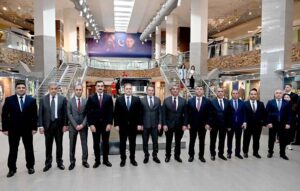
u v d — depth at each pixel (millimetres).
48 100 4824
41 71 13812
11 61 13820
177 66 18047
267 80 9219
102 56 31234
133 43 31484
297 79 8195
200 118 5402
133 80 12453
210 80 13102
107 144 5121
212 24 23547
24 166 5055
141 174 4629
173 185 4133
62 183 4191
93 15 23688
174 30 22828
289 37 8852
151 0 19156
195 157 5766
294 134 7039
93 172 4719
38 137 8109
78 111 4918
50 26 13914
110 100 5078
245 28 23516
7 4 18734
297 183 4234
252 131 5773
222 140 5625
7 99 4559
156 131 5387
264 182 4270
